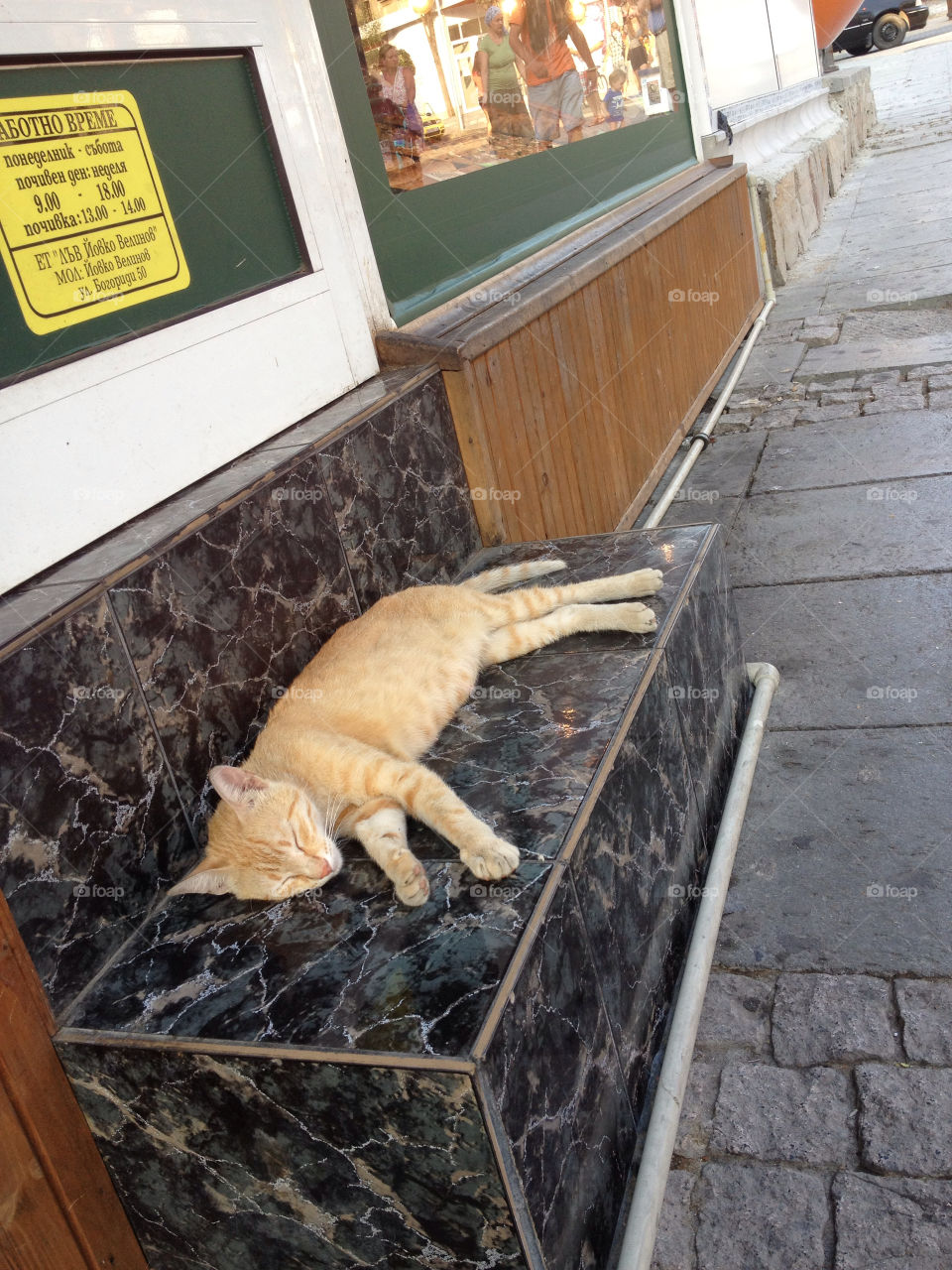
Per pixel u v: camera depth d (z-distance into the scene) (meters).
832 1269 1.22
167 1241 1.37
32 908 1.27
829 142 7.88
